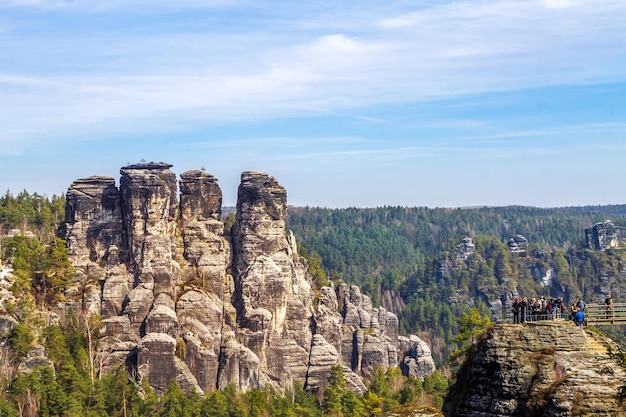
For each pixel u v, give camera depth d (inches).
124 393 7849.4
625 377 3262.8
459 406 3464.6
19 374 7642.7
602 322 3590.1
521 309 3624.5
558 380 3287.4
